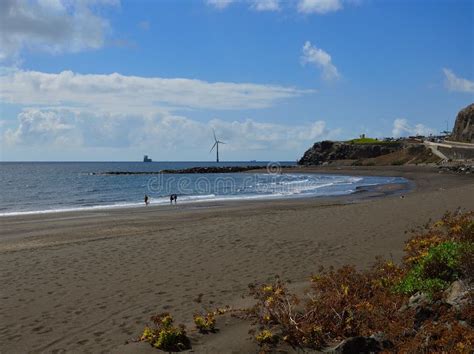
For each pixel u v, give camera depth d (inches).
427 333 173.5
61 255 462.9
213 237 537.0
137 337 237.3
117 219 909.2
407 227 557.9
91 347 231.9
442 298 202.8
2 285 355.9
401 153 4490.7
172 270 389.7
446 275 227.9
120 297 317.1
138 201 1549.0
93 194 2005.4
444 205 756.6
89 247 501.0
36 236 672.4
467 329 165.0
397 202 839.7
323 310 214.8
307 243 487.8
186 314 273.6
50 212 1123.9
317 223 619.8
